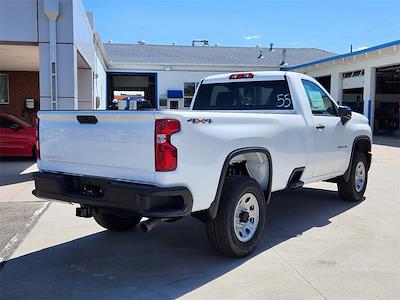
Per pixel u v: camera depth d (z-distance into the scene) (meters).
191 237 5.71
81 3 13.36
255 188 4.92
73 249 5.27
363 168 7.86
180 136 4.02
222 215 4.60
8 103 21.41
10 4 10.84
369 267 4.61
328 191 8.70
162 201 3.99
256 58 36.38
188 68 31.56
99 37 19.64
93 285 4.21
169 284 4.20
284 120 5.51
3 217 6.73
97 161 4.43
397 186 9.29
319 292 3.99
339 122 6.91
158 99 31.50
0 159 14.19
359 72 25.47
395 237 5.64
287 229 6.02
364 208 7.25
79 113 4.50
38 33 11.02
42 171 5.02
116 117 4.21
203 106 6.98
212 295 3.95
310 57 37.66
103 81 27.08
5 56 15.69
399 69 24.44
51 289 4.12
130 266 4.69
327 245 5.32
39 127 5.00
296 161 5.76
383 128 27.95
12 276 4.45
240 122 4.76
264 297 3.90
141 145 4.06
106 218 5.74
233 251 4.71
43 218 6.67
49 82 11.14
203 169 4.24
